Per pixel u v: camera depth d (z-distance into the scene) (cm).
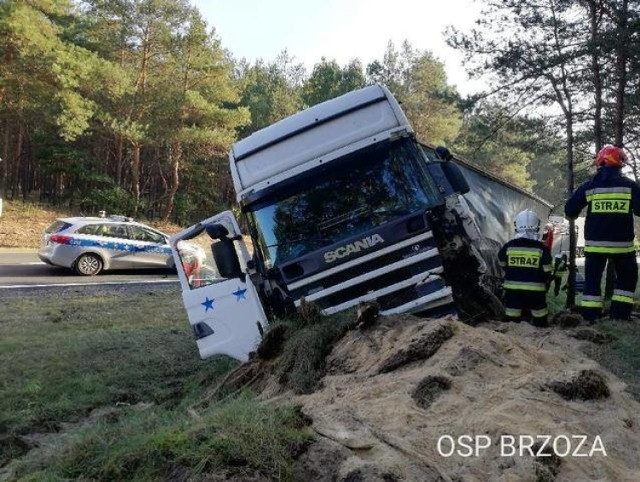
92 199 3444
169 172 3981
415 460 296
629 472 304
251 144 627
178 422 370
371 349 462
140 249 1689
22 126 3419
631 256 618
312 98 4569
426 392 367
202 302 614
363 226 594
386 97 621
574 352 500
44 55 2584
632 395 412
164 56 3359
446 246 602
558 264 699
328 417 344
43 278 1554
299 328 545
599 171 629
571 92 1150
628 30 955
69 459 354
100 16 3253
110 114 3142
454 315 553
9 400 620
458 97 1294
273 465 299
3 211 2928
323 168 607
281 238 607
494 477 287
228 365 692
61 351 813
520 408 342
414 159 606
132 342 869
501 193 1213
